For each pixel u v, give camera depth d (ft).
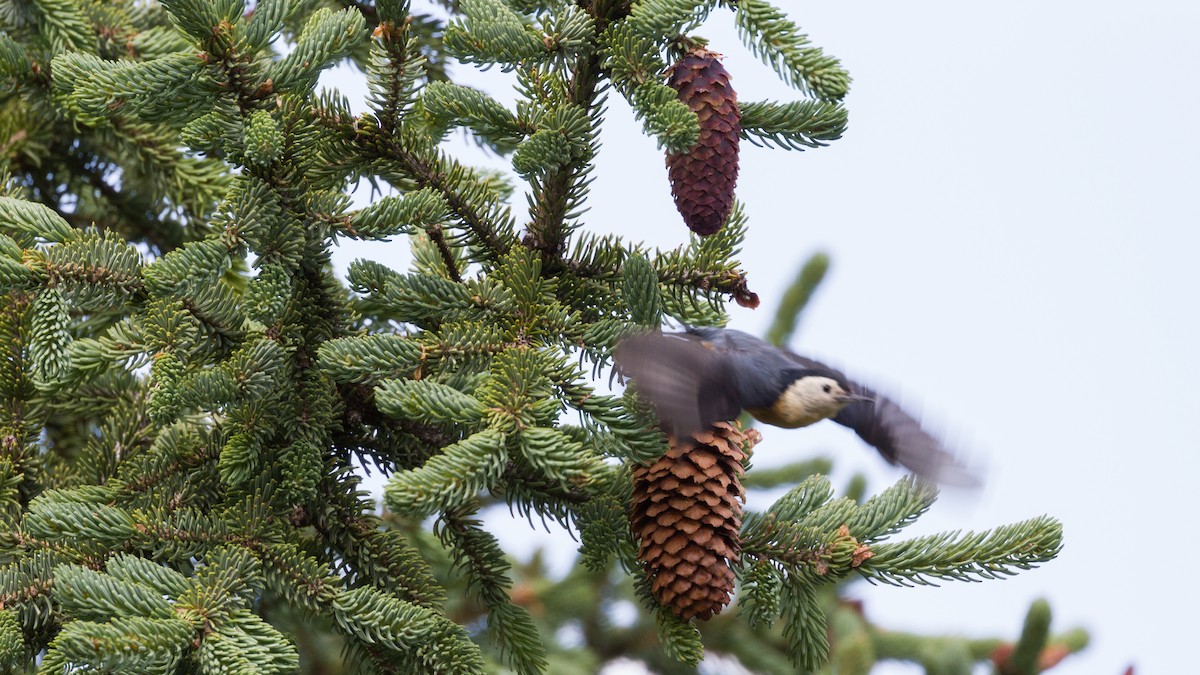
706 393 21.47
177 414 22.72
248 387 22.74
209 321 23.82
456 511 25.04
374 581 24.34
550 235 25.62
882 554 23.39
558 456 21.62
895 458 21.35
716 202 23.66
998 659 33.09
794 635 23.81
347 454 25.46
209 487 24.72
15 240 24.03
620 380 23.58
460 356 23.36
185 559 23.26
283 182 23.62
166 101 23.31
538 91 25.11
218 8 22.81
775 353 22.39
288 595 22.79
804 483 25.04
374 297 25.02
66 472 26.71
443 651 23.03
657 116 22.70
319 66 23.65
